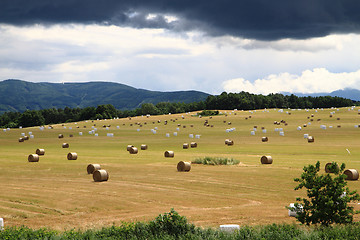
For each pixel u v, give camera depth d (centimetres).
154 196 3909
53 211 3309
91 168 5469
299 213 2309
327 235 1898
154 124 18212
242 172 5406
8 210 3319
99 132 15338
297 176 5009
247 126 15900
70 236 1966
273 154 8125
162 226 2014
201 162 6556
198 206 3494
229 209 3344
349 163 6228
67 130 16338
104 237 1917
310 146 9631
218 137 12719
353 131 12950
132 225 2073
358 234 1886
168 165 6325
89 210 3344
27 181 4816
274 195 3975
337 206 2206
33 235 1984
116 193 4044
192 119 19650
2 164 6544
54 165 6388
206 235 1952
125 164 6500
